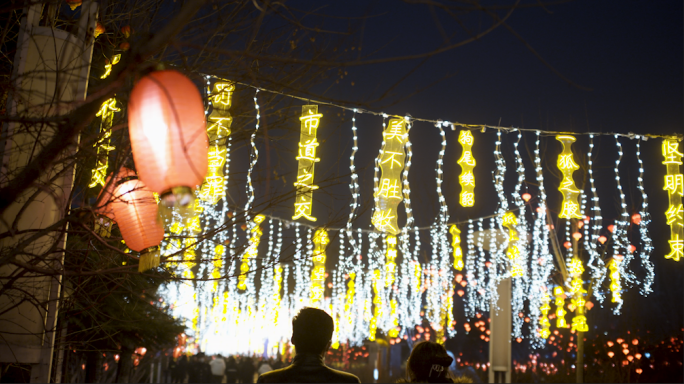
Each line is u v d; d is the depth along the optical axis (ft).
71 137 9.83
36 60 15.28
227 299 60.54
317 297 46.96
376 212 23.54
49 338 15.75
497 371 41.60
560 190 26.61
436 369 13.19
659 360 77.36
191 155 9.27
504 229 46.42
